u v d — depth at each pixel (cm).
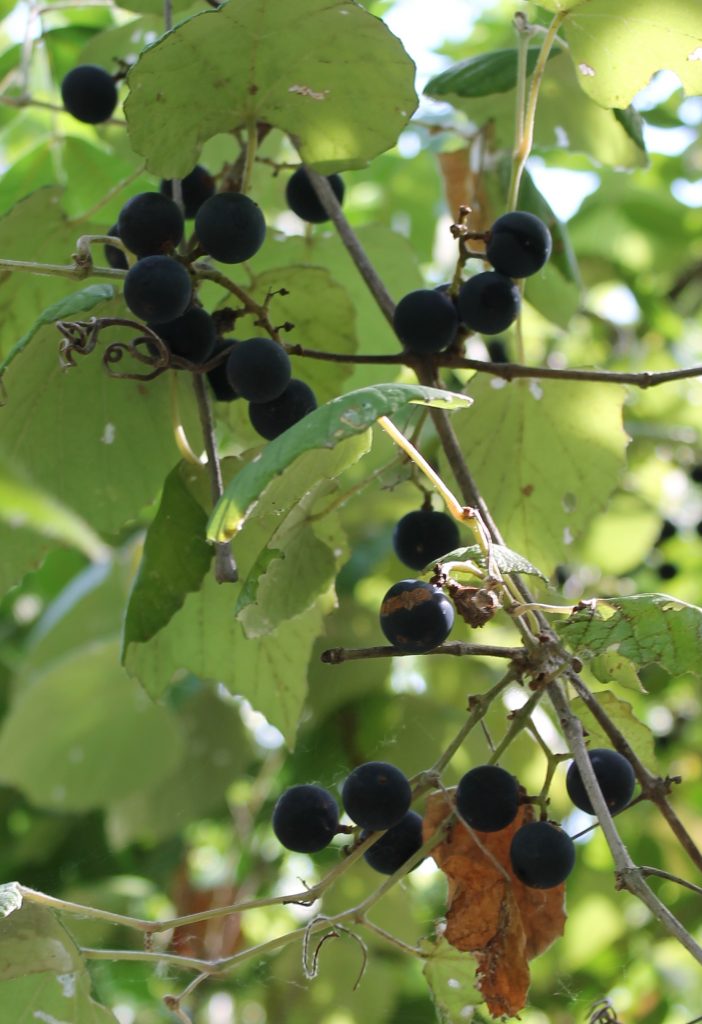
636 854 107
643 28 70
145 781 97
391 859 66
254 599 64
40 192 74
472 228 83
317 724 94
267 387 66
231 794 114
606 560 106
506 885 65
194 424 72
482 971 65
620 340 126
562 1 69
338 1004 93
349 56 66
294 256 79
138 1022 103
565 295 83
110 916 64
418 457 62
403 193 111
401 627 61
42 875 109
